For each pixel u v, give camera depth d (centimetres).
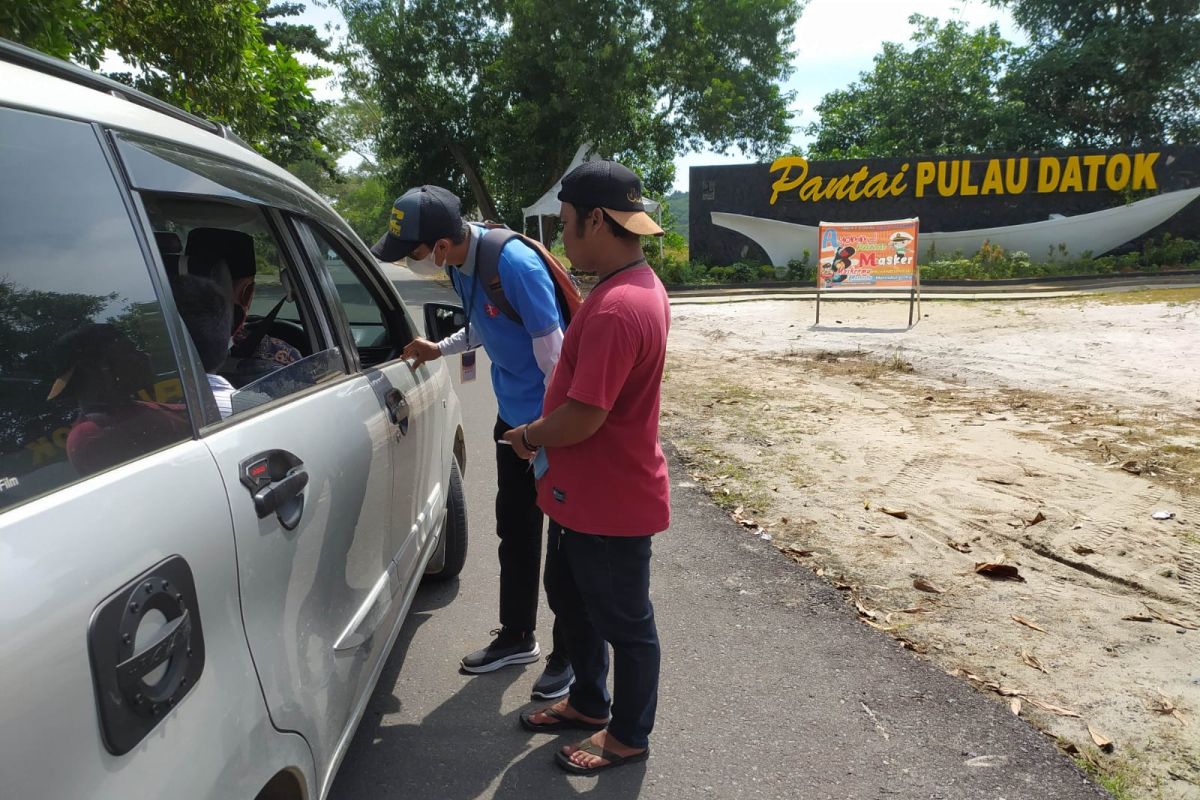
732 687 321
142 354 153
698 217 2238
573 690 295
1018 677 327
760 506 518
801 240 2192
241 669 156
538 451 260
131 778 122
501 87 2764
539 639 365
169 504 141
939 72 3181
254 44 999
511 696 319
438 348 322
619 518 246
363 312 360
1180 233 2119
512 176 2855
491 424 753
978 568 421
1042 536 463
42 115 146
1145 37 2714
